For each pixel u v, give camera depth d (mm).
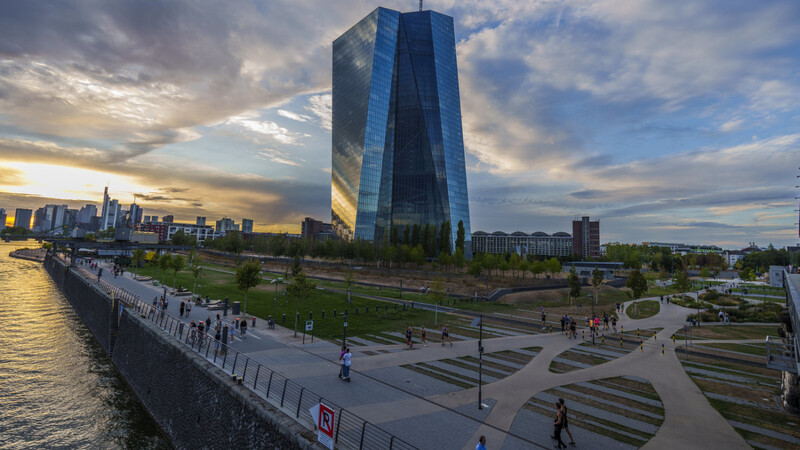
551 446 15906
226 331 28656
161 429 27031
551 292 71438
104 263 105500
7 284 89938
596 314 54062
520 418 18609
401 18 156375
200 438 22281
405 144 153875
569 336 37375
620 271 137125
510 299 65188
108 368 38688
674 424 18453
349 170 149125
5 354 40719
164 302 42125
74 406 30000
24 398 30719
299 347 29953
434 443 15836
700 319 50531
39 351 42469
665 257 150875
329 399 19812
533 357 29828
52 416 28156
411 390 21734
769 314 51438
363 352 29625
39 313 61344
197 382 24234
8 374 35344
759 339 38938
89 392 32750
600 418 18953
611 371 26750
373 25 146750
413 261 104875
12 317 57594
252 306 47938
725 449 16203
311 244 134875
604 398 21672
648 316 54156
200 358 25453
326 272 96562
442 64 156125
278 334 34250
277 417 17219
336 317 43438
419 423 17625
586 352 31906
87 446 24594
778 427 18359
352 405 19266
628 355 31266
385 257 104875
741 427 18281
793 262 134750
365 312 47250
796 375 20281
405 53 154875
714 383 24625
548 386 23406
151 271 87062
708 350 33688
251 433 18281
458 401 20422
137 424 27828
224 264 117812
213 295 56094
